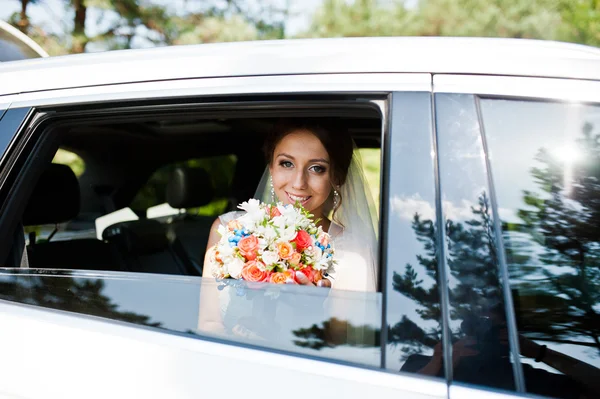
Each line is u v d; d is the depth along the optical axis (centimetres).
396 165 133
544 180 130
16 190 165
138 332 140
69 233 288
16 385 138
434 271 125
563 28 730
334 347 129
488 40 149
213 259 178
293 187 227
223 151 349
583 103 134
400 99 139
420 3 749
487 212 128
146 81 160
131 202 343
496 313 122
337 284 193
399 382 121
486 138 133
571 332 125
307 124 225
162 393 130
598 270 127
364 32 756
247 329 136
